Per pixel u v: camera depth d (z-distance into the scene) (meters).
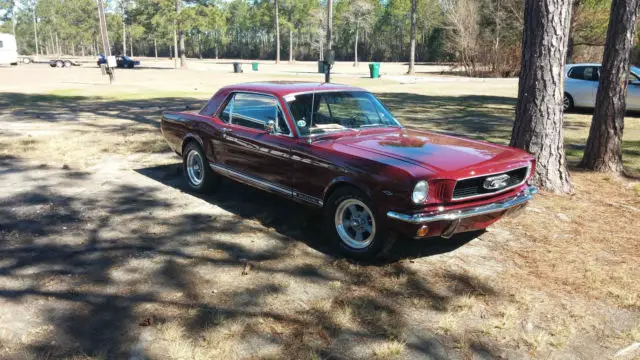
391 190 3.87
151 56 142.00
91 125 12.19
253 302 3.62
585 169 7.68
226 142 5.59
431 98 20.97
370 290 3.84
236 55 129.62
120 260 4.32
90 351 3.01
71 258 4.34
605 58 7.29
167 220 5.35
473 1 42.25
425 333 3.27
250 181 5.39
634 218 5.57
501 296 3.78
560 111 6.34
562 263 4.39
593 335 3.29
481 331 3.30
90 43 124.56
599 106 7.39
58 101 18.19
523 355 3.05
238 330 3.24
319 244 4.75
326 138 4.74
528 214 5.64
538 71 6.25
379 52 103.62
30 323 3.31
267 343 3.11
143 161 8.23
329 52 16.25
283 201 6.07
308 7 96.81
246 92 5.51
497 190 4.23
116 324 3.31
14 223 5.19
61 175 7.27
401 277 4.05
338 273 4.13
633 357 3.05
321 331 3.26
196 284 3.89
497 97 21.67
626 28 7.04
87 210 5.66
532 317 3.49
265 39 122.38
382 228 4.05
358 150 4.35
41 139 10.05
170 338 3.14
